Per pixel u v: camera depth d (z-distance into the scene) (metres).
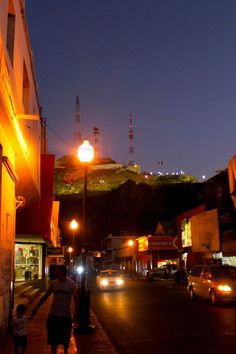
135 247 71.81
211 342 11.47
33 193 21.61
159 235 63.62
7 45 12.88
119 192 138.00
